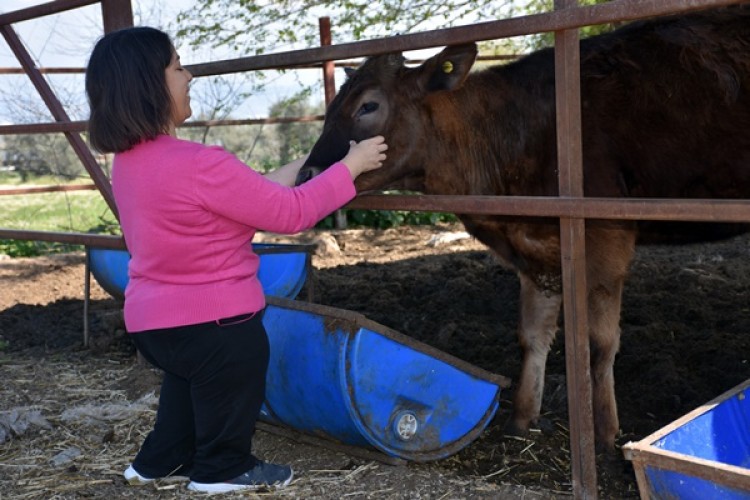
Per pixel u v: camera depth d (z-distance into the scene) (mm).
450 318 5746
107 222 10086
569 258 2971
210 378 3066
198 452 3250
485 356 4969
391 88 3908
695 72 3807
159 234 2930
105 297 7344
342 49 3445
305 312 3518
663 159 3896
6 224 12562
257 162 12953
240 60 3963
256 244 5359
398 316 5855
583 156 3879
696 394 4188
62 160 14125
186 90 3057
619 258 3840
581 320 2998
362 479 3389
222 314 3010
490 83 4133
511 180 4148
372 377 3328
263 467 3312
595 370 3816
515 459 3678
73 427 4121
